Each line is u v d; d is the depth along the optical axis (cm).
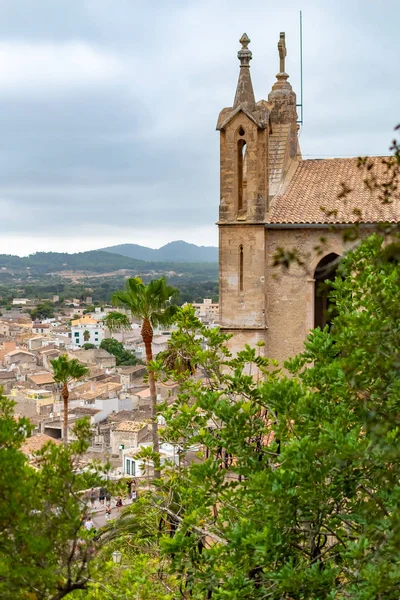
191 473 2178
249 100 4316
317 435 2039
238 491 2125
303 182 4556
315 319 4503
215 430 2544
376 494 1848
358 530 2006
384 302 1838
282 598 1867
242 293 4297
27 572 1570
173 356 3797
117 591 2292
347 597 1817
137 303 4800
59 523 1634
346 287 2206
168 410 2700
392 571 1616
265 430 2244
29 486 1609
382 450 1730
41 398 14850
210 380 2912
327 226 4147
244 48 4341
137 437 11019
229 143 4309
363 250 2131
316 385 2241
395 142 1367
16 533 1595
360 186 4397
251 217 4262
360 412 1970
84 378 17688
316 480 1820
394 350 1755
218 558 2020
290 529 1920
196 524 2175
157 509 2684
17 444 1723
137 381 17900
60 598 1650
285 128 4684
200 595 2283
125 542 2800
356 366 1770
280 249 1488
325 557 2017
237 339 4303
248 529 1936
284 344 4306
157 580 2539
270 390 2127
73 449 1742
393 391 1820
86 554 1675
